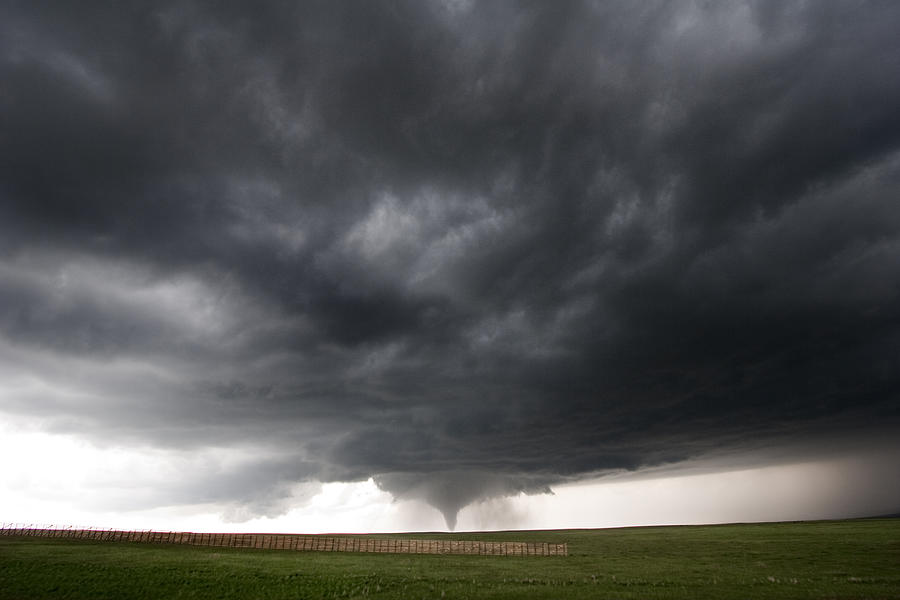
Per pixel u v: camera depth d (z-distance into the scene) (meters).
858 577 57.03
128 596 48.66
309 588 52.09
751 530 140.00
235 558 70.19
